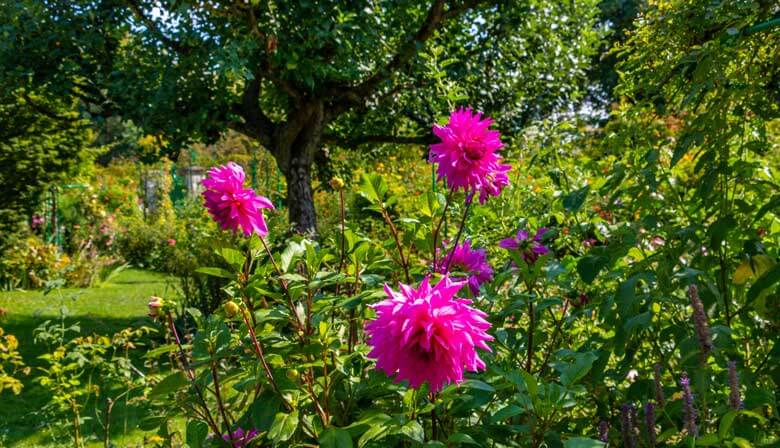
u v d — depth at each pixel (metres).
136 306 9.14
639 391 2.00
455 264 2.33
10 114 9.29
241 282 1.85
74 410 3.47
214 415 2.42
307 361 1.84
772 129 3.45
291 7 6.30
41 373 5.60
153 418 2.01
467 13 8.41
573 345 2.65
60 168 10.71
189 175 20.03
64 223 14.22
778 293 2.06
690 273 2.04
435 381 1.39
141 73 6.55
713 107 2.25
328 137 8.68
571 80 9.03
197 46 6.39
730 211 2.29
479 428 1.79
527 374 1.52
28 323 7.66
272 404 1.76
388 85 7.26
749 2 2.22
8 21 6.50
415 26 7.49
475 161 1.97
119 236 14.85
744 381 1.79
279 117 9.36
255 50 6.56
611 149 2.80
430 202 2.30
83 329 7.32
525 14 8.27
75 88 7.39
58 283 3.67
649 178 2.44
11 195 10.34
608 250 2.31
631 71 2.89
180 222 14.59
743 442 1.39
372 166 10.17
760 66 2.39
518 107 8.67
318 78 7.07
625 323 1.97
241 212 1.77
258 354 1.76
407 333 1.33
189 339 3.23
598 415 2.12
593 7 9.14
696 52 2.32
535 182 3.90
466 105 8.07
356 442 1.83
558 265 2.23
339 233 2.36
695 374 1.66
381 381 1.77
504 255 3.04
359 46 6.99
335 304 1.91
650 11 2.96
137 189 18.77
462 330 1.37
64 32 6.39
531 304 2.16
